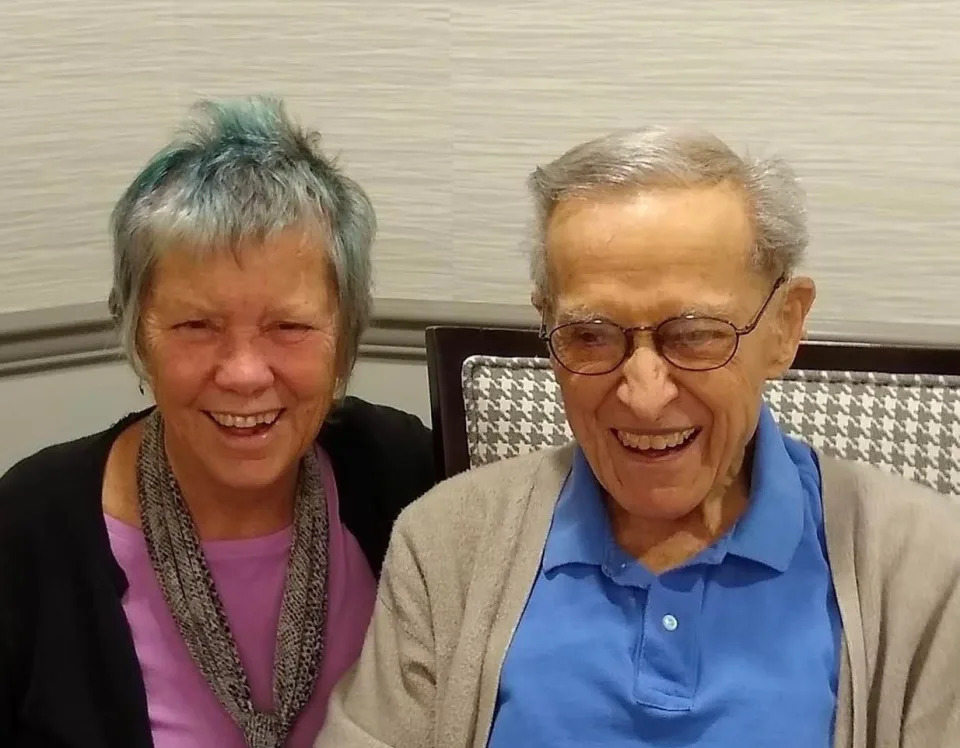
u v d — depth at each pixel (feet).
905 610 3.15
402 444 4.44
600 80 4.98
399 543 3.66
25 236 5.38
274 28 5.21
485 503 3.62
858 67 4.73
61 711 3.80
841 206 4.95
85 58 5.23
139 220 3.41
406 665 3.54
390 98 5.23
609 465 3.21
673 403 3.03
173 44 5.30
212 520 3.98
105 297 5.60
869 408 3.86
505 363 4.11
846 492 3.38
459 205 5.32
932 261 4.95
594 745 3.14
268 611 4.02
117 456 4.12
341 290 3.61
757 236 2.99
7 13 5.06
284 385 3.58
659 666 3.14
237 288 3.39
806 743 3.05
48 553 3.85
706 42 4.83
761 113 4.88
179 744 3.87
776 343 3.21
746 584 3.23
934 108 4.73
